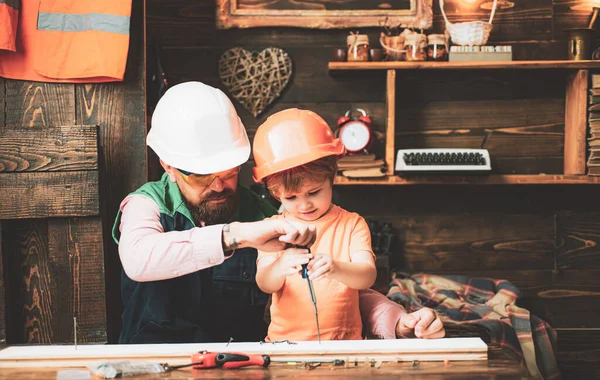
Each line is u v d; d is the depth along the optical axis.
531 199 3.52
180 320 1.82
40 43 2.28
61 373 1.28
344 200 3.53
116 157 2.38
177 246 1.56
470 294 3.21
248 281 1.91
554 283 3.54
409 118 3.49
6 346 1.46
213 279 1.89
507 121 3.48
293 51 3.44
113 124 2.38
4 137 2.21
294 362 1.34
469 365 1.32
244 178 3.46
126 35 2.29
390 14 3.38
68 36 2.29
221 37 3.43
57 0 2.28
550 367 3.01
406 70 3.30
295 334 1.62
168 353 1.34
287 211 1.74
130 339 1.85
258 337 1.97
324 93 3.46
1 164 2.20
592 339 3.51
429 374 1.25
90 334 2.26
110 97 2.37
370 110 3.47
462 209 3.53
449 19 3.44
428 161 3.19
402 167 3.18
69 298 2.26
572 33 3.25
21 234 2.27
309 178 1.58
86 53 2.29
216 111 1.79
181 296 1.87
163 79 3.20
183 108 1.78
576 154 3.27
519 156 3.48
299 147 1.58
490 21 3.25
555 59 3.45
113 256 2.41
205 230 1.56
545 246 3.53
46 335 2.27
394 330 1.69
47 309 2.27
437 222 3.53
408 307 3.01
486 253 3.53
